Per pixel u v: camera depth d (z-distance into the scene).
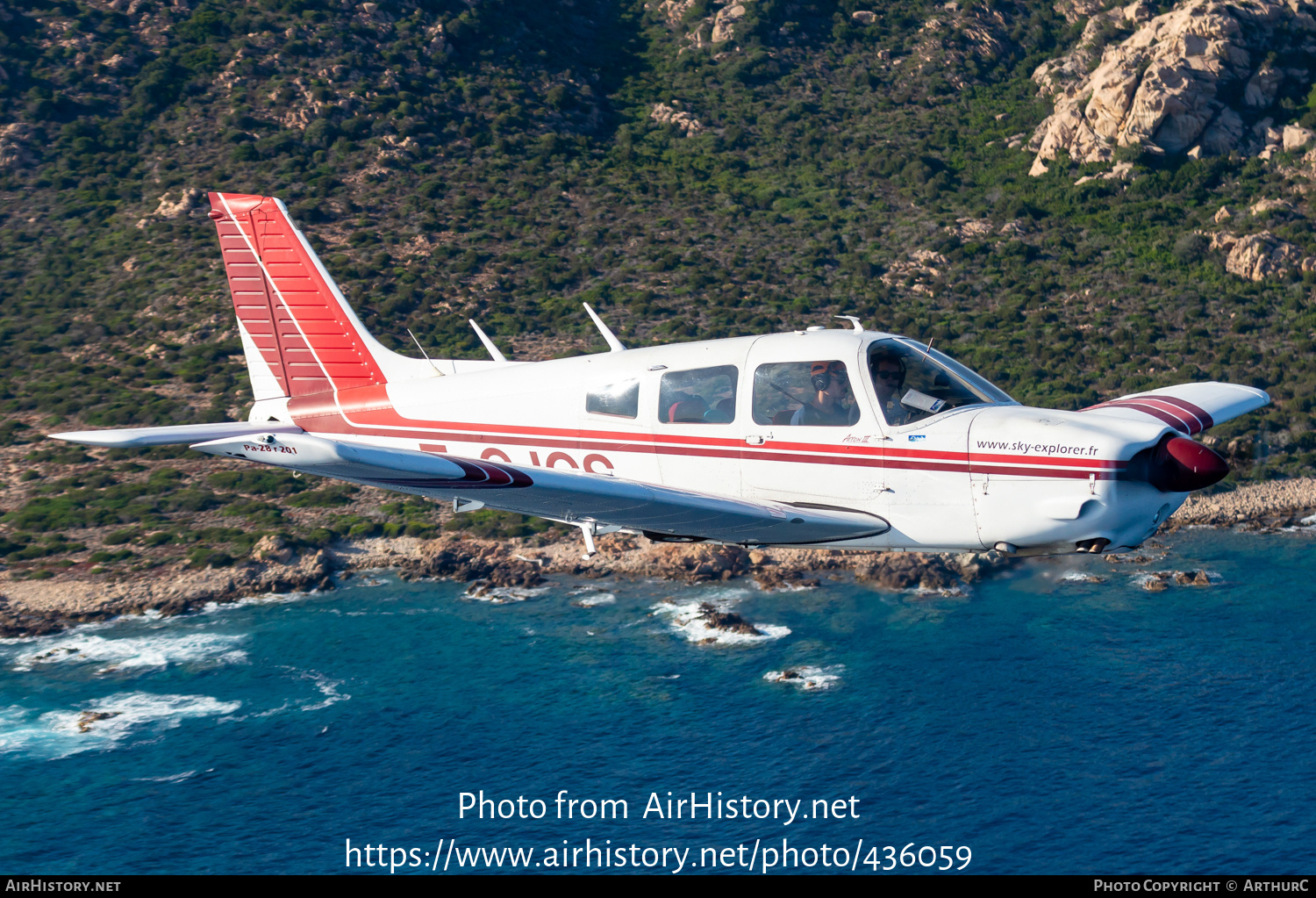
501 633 55.66
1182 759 43.41
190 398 79.88
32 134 109.06
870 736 45.38
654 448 14.49
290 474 75.25
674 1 139.75
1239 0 108.69
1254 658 50.47
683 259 96.50
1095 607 56.38
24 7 120.00
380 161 109.06
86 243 99.75
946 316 88.25
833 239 99.31
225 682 51.03
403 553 65.00
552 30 133.50
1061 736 45.22
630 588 60.56
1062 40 127.19
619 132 117.50
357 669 52.16
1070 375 78.69
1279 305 86.44
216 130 111.06
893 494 13.21
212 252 96.75
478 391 16.27
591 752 45.09
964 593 58.56
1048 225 99.38
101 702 49.19
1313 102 103.56
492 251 98.75
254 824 40.78
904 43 129.50
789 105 121.62
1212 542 63.56
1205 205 98.56
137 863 38.53
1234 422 72.88
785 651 52.69
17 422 78.25
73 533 65.56
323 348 18.09
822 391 13.49
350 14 126.44
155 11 123.31
